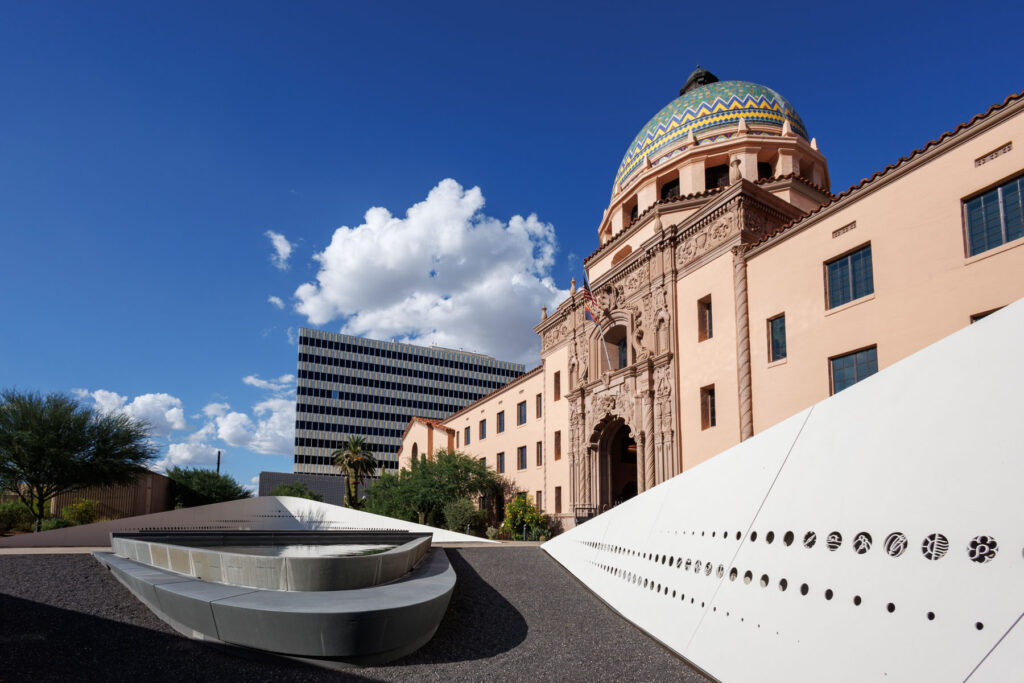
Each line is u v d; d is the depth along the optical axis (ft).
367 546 64.64
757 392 69.92
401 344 443.73
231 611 26.27
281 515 127.13
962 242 50.47
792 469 25.17
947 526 17.95
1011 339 17.48
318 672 24.89
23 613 30.12
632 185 110.22
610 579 42.78
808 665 20.88
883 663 18.28
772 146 100.07
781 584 23.82
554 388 120.26
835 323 60.85
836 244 61.77
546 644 32.22
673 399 82.89
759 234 77.66
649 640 33.19
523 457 132.57
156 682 23.04
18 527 113.60
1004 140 47.96
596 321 99.45
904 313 54.24
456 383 458.91
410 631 27.61
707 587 29.19
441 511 134.92
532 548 68.49
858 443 22.03
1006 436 17.04
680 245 86.33
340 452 225.35
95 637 27.81
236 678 23.72
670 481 37.32
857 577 20.35
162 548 38.22
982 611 16.26
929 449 19.21
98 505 143.02
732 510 28.96
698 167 101.04
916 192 54.44
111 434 113.60
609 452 103.96
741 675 24.02
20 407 107.65
